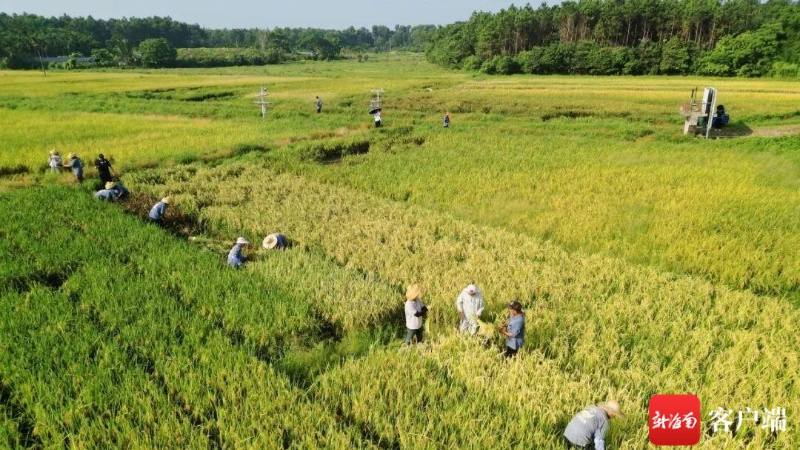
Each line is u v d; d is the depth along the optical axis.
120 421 7.38
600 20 116.00
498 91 64.88
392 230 16.84
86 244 14.11
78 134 32.66
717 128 36.81
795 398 8.16
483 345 9.81
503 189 22.33
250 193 20.88
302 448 7.09
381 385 8.53
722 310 11.38
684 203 19.25
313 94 63.56
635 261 15.01
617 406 7.07
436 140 33.03
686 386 8.66
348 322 10.80
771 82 74.00
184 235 16.88
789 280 13.30
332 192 21.45
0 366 8.60
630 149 29.55
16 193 19.16
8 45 131.88
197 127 36.69
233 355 9.07
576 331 10.57
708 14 106.69
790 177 22.88
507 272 13.27
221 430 7.32
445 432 7.39
